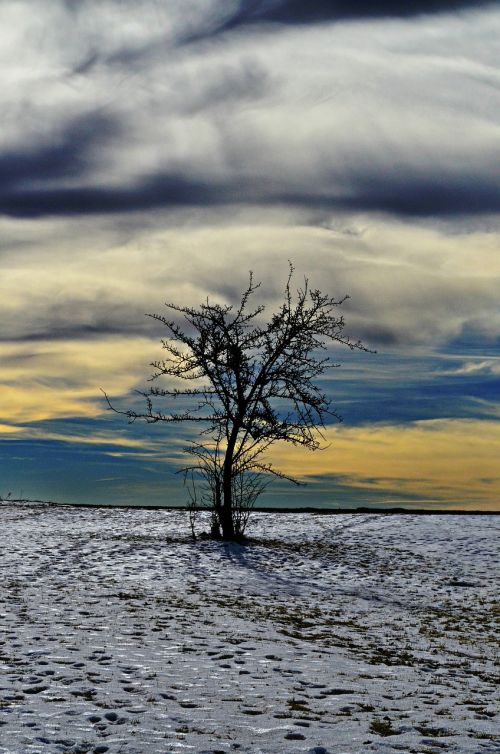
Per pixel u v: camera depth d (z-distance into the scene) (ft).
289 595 60.39
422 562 78.23
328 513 119.96
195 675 32.17
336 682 32.35
